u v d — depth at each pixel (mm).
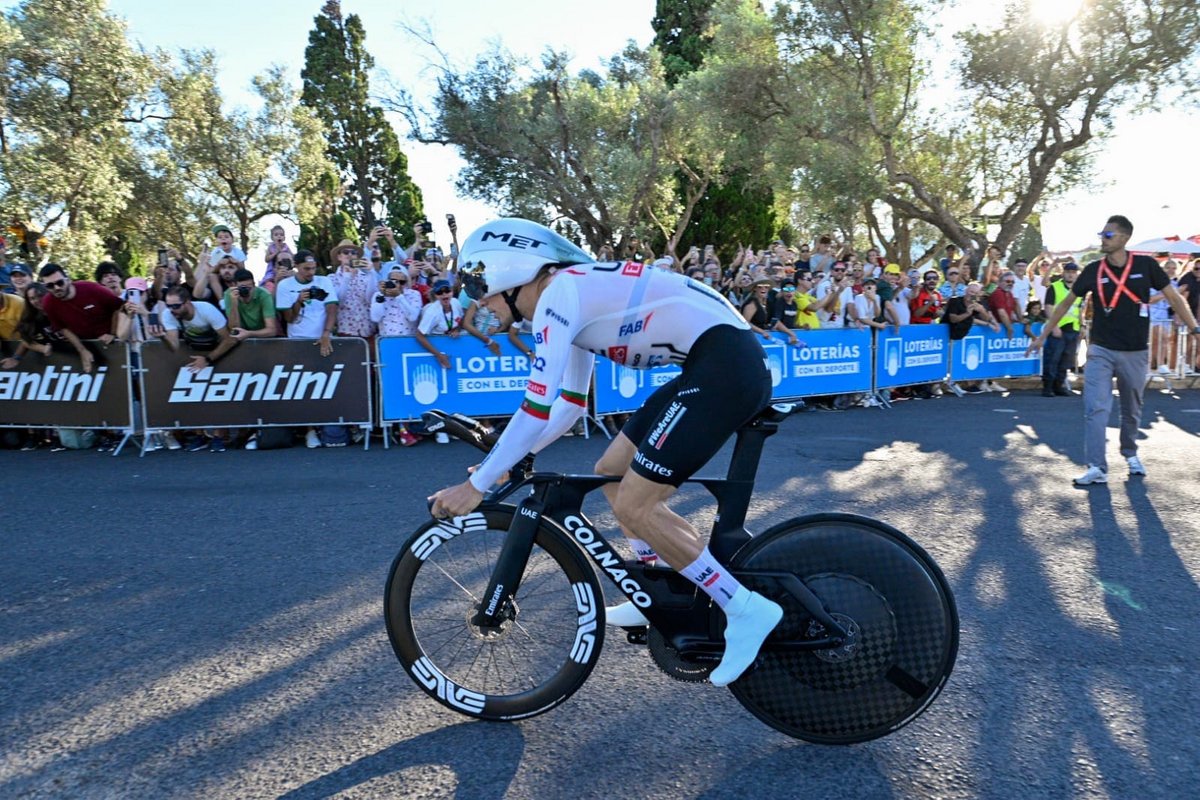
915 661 2154
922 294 10039
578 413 2391
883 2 14070
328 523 4379
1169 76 13523
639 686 2551
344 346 6723
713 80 16500
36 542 4082
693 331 2129
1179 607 3135
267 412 6648
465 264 2236
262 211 27859
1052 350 9883
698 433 2061
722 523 2242
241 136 25828
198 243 25938
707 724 2316
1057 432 7121
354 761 2121
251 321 6645
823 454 6164
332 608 3193
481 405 7070
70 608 3209
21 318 6641
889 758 2129
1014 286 10977
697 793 1977
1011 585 3373
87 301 6484
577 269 2172
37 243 12711
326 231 28078
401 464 6023
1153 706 2379
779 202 24984
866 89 14844
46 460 6270
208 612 3160
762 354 2178
